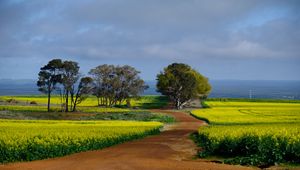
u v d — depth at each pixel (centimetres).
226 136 2589
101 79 11362
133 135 3625
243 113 7662
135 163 2006
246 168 1884
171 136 4006
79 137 2767
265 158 2058
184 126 5697
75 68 9250
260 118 6125
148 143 3234
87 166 1912
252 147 2238
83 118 7200
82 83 9250
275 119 5894
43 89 8794
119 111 8756
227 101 13062
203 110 8925
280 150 2084
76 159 2198
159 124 5303
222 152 2450
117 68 11556
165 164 1981
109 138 3053
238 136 2516
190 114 8475
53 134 2855
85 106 11062
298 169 1823
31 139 2509
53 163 2034
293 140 2164
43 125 4459
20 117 6881
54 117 7206
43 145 2353
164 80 11512
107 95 11419
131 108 11106
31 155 2231
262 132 2638
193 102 13262
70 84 9106
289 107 9550
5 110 7856
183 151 2686
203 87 12381
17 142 2358
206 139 3081
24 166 1941
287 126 3684
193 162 2095
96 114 7919
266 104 11075
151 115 7612
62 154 2428
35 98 13262
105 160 2128
